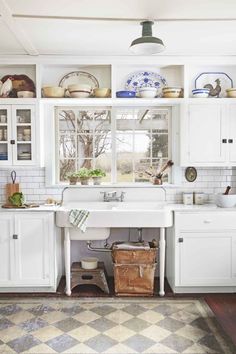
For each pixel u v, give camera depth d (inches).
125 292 142.2
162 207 150.3
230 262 143.0
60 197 161.0
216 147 151.8
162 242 141.3
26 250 142.5
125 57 150.1
